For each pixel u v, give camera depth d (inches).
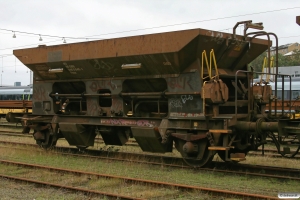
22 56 577.6
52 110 568.7
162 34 422.6
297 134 377.4
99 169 437.7
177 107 436.1
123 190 339.0
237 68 470.3
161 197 317.1
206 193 323.6
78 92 569.0
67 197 321.1
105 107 509.4
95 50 486.9
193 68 419.2
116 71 482.3
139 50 442.6
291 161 487.8
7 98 1486.2
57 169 416.5
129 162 468.1
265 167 426.3
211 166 452.1
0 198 320.5
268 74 432.5
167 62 427.2
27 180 369.1
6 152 549.6
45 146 590.2
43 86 578.6
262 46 473.7
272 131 396.8
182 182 374.3
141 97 477.4
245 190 341.4
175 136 437.1
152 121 458.9
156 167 446.6
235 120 401.7
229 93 477.1
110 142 540.1
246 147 442.0
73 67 522.0
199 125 422.3
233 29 436.8
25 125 578.6
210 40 411.8
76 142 541.0
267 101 457.1
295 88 1011.9
